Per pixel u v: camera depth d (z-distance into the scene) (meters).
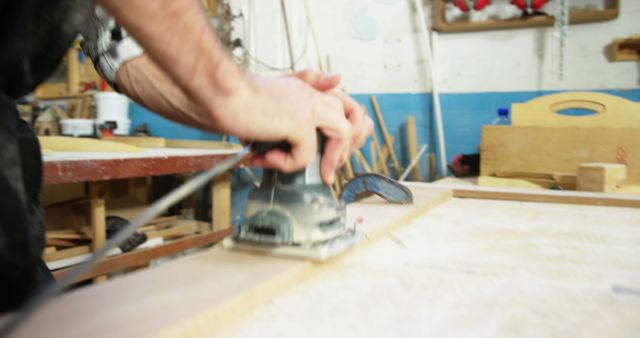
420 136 2.48
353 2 2.55
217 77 0.39
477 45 2.30
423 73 2.44
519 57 2.23
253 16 2.71
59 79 3.11
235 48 2.66
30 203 0.72
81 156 1.37
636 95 2.05
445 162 2.36
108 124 2.39
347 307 0.43
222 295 0.41
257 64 2.73
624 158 1.45
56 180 1.20
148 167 1.45
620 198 1.03
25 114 2.82
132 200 2.07
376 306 0.43
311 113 0.53
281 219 0.57
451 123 2.39
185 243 1.69
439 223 0.84
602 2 2.04
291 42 2.55
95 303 0.39
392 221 0.79
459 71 2.35
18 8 0.58
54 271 1.34
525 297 0.46
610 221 0.86
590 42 2.10
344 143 0.60
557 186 1.48
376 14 2.51
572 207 1.02
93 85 2.93
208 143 2.19
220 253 0.56
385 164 2.44
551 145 1.55
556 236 0.74
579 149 1.51
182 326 0.35
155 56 0.37
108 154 1.50
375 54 2.53
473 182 1.73
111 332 0.33
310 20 2.49
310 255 0.54
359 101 2.59
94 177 1.29
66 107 3.10
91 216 1.53
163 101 0.60
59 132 2.78
